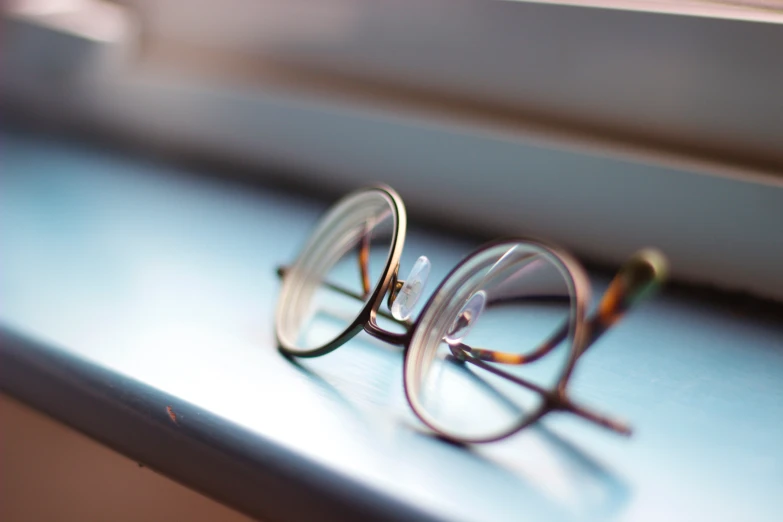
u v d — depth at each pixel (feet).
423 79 1.28
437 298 0.97
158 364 0.96
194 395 0.92
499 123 1.23
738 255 1.08
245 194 1.34
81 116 1.57
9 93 1.63
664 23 1.12
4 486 1.08
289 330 1.02
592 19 1.15
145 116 1.45
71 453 1.02
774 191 1.05
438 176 1.22
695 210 1.09
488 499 0.83
